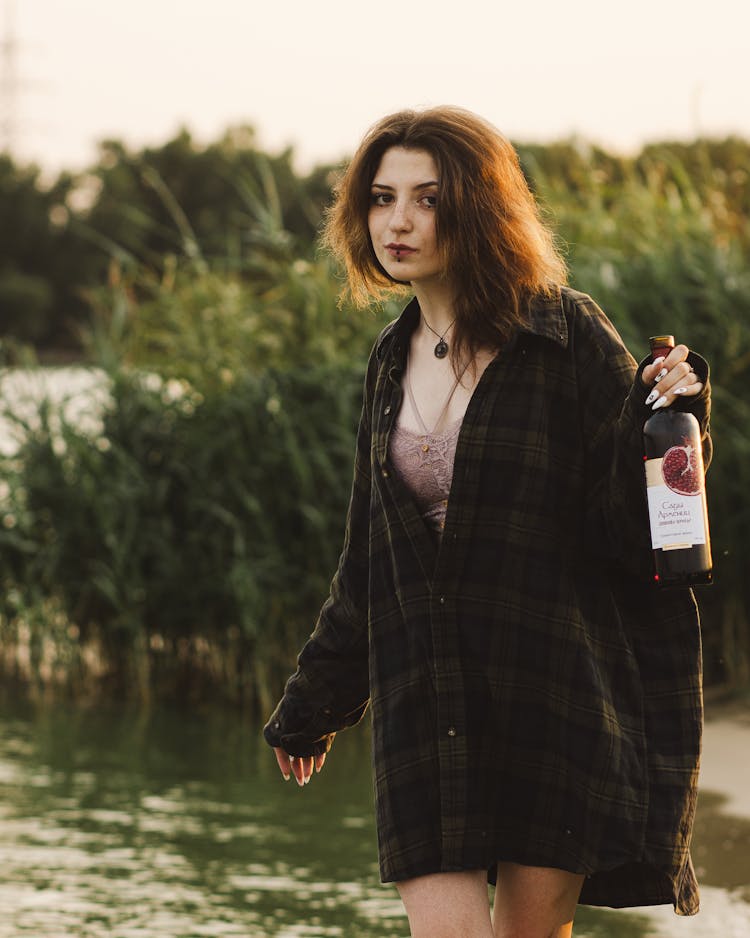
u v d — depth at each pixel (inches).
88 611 368.5
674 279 357.7
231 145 2534.5
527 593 112.8
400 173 116.7
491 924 114.8
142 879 206.4
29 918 188.4
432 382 117.9
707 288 354.6
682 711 115.3
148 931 183.8
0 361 386.9
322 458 338.3
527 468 113.3
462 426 114.2
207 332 379.6
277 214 405.7
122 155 2721.5
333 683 131.0
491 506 113.6
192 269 402.6
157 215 2608.3
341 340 376.5
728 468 339.6
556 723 112.0
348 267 125.2
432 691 114.8
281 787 263.7
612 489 111.8
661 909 192.1
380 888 203.3
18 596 367.9
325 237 126.2
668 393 108.6
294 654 347.3
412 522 115.3
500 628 112.9
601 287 350.3
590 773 111.0
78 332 406.0
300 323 378.9
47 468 370.9
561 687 112.0
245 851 221.1
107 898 197.3
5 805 248.4
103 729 314.5
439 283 118.2
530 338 115.0
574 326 116.4
